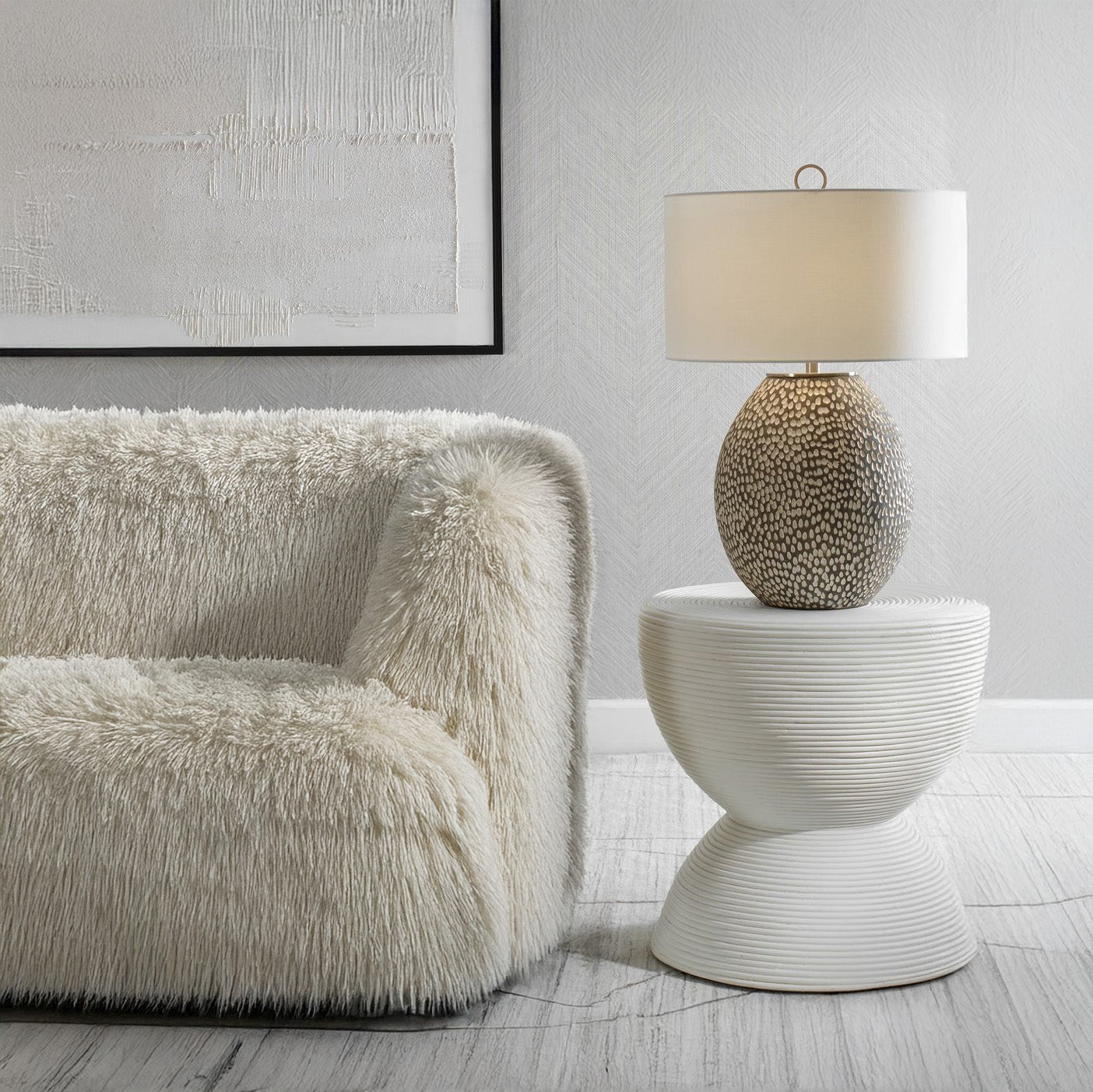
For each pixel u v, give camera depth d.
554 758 1.83
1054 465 3.01
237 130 3.02
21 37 3.01
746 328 1.76
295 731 1.64
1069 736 3.05
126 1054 1.64
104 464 2.14
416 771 1.62
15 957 1.68
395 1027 1.71
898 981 1.81
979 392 3.01
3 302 3.07
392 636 1.75
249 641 2.09
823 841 1.86
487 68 2.98
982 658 1.83
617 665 3.11
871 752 1.76
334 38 2.99
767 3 2.96
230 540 2.11
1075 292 2.97
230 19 2.99
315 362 3.08
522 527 1.78
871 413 1.83
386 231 3.03
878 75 2.96
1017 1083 1.55
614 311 3.03
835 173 2.98
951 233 1.79
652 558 3.09
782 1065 1.61
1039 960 1.90
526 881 1.75
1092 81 2.93
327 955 1.65
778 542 1.81
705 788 1.91
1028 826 2.51
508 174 3.02
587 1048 1.66
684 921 1.90
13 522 2.12
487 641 1.72
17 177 3.05
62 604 2.11
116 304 3.07
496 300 3.02
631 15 2.97
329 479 2.12
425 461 2.04
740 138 2.99
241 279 3.05
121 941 1.67
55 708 1.69
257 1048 1.65
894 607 1.87
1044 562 3.04
